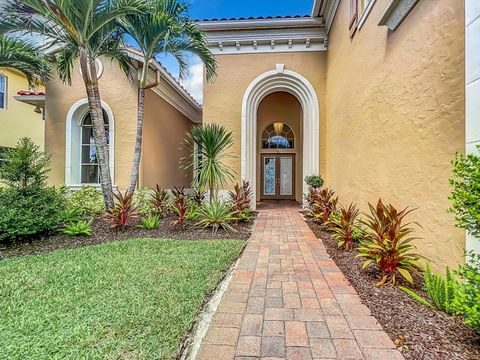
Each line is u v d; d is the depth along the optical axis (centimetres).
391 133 428
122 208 586
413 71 361
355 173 613
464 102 264
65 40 631
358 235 454
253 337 215
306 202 943
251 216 780
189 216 680
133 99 863
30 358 183
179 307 251
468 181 199
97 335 208
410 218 367
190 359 194
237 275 347
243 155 936
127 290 288
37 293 281
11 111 1141
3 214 473
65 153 890
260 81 945
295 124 1309
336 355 193
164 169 1056
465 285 198
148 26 641
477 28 235
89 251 432
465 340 200
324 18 883
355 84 612
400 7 384
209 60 747
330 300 275
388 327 224
